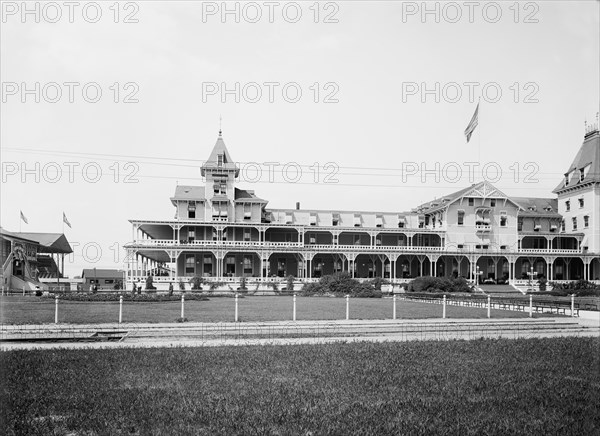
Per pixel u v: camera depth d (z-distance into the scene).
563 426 10.81
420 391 13.37
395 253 76.75
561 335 25.00
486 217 84.12
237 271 77.31
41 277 86.00
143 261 82.44
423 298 53.72
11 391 12.97
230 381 14.19
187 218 78.12
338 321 27.58
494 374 15.29
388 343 20.86
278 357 17.45
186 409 11.62
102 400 12.27
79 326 24.50
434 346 20.09
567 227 87.62
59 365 15.93
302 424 10.76
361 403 12.23
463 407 12.02
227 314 30.75
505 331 26.22
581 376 15.19
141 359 16.92
